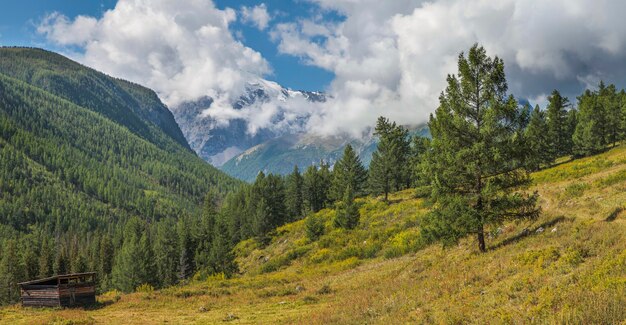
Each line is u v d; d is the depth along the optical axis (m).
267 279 44.19
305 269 50.22
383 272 34.41
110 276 104.69
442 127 25.59
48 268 95.19
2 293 84.62
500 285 16.56
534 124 74.31
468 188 26.06
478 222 24.41
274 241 76.19
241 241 96.75
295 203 106.69
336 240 56.16
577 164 61.97
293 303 27.92
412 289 21.16
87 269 102.19
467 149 24.34
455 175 25.16
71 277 32.91
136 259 80.75
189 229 94.38
